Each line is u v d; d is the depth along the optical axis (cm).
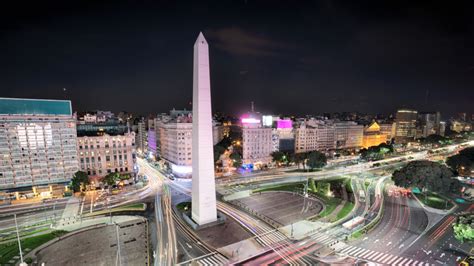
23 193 9538
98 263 5225
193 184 7106
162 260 5322
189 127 12875
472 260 5334
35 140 9638
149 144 19388
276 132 16738
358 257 5469
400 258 5431
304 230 6725
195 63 6394
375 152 18075
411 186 9250
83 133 12262
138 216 7738
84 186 10100
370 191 10325
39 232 6675
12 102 9300
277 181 12081
